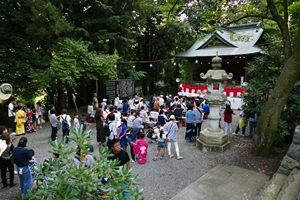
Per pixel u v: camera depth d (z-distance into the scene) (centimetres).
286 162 547
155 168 638
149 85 2559
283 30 732
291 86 661
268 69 859
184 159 700
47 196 213
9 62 1079
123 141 688
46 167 244
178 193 505
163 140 684
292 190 431
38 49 1285
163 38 2180
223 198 486
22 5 1097
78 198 215
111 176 265
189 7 1836
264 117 700
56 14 1048
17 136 936
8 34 1069
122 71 1731
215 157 711
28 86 1128
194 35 2159
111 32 1503
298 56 642
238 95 1590
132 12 1559
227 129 973
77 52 1120
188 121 873
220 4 902
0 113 1162
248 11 887
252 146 765
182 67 2545
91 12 1393
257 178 571
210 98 764
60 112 1380
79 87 1575
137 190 246
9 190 517
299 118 773
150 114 1078
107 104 1260
